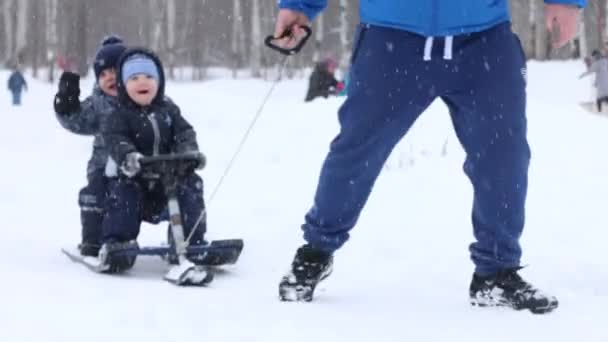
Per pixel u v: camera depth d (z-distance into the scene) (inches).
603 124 506.3
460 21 159.5
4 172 450.0
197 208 218.2
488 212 167.5
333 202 169.3
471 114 165.0
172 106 226.1
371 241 245.9
